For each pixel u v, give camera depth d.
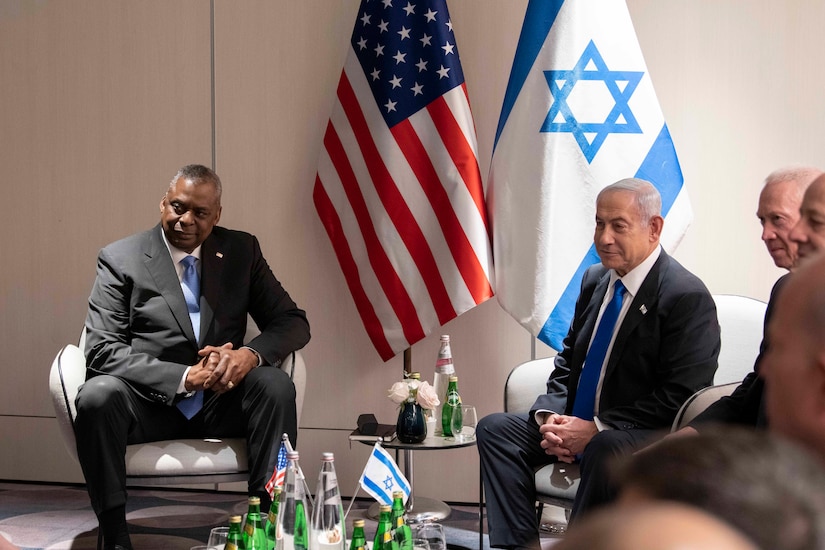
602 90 4.36
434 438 4.04
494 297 4.76
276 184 4.96
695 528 0.43
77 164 5.13
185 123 5.03
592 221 4.38
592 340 3.66
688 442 0.49
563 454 3.43
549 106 4.38
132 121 5.07
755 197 4.52
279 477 3.08
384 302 4.64
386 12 4.62
